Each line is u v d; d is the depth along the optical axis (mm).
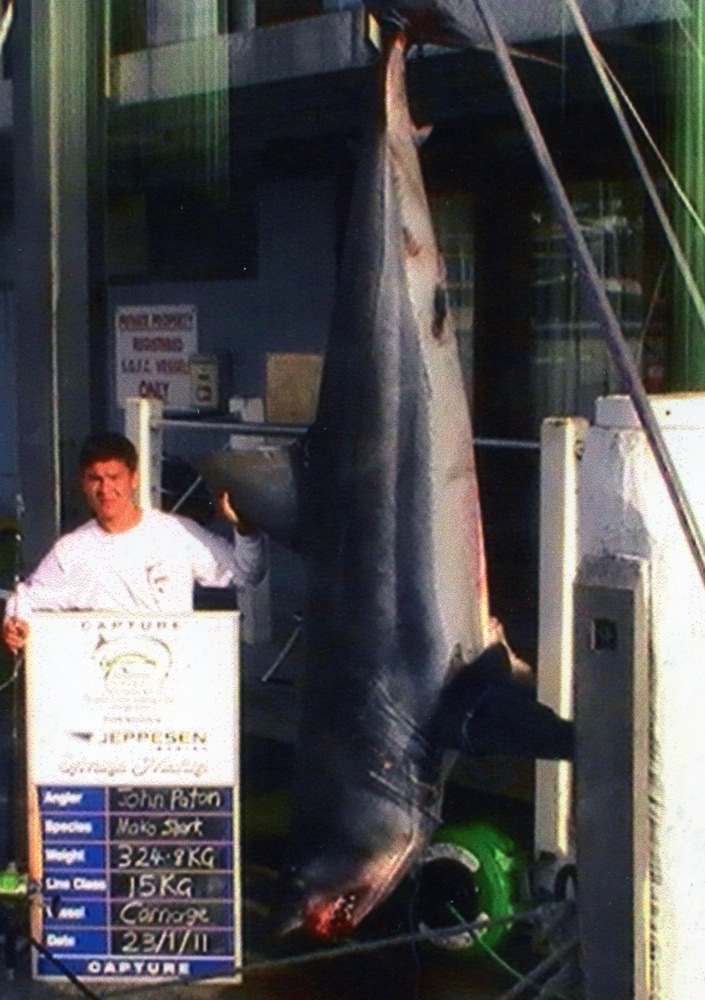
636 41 6016
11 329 12688
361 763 4277
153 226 10227
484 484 8539
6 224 12141
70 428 6219
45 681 5082
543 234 8281
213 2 8445
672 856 3631
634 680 3539
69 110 6215
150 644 5055
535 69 6426
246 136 8523
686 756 3645
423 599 4230
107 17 6469
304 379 6105
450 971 5227
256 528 4750
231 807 5090
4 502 13031
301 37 7473
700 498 3660
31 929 5148
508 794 6270
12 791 5754
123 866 5121
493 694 4152
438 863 5207
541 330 8359
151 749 5082
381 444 4238
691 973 3691
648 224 7598
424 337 4223
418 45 4242
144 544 5281
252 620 7969
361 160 4199
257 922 5590
